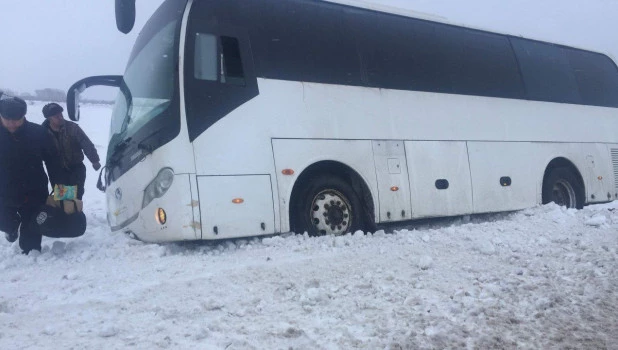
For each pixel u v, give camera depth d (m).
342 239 6.86
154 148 6.53
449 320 4.01
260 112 6.98
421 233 7.50
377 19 8.55
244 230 6.65
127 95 7.59
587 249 6.31
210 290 4.80
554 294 4.61
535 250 6.38
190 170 6.40
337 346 3.54
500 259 5.96
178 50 6.60
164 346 3.52
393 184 8.10
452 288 4.81
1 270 6.23
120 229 7.34
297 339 3.65
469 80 9.48
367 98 8.03
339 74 7.84
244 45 7.06
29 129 6.85
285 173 7.04
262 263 5.79
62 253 6.86
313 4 7.91
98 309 4.34
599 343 3.71
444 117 8.93
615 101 12.20
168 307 4.31
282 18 7.52
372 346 3.54
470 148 9.18
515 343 3.67
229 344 3.55
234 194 6.62
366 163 7.85
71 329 3.87
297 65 7.46
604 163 11.62
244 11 7.21
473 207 9.10
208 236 6.41
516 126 10.02
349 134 7.73
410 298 4.40
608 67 12.31
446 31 9.43
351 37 8.13
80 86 8.27
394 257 6.00
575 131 11.12
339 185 7.64
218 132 6.64
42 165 7.07
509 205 9.67
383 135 8.10
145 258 6.28
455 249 6.48
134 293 4.77
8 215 6.96
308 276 5.21
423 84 8.79
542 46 11.04
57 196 6.76
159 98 6.71
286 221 6.98
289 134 7.16
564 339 3.76
